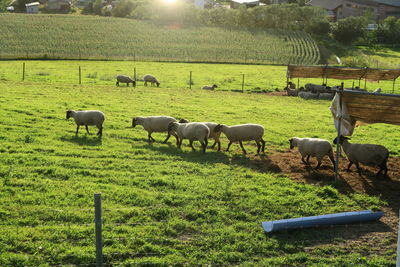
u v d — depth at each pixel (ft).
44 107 94.02
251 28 383.24
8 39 301.63
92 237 40.22
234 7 538.47
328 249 40.04
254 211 47.60
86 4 602.03
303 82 189.67
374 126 99.14
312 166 64.64
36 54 260.83
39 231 40.68
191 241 40.70
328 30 397.60
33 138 70.74
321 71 151.12
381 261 37.60
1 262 35.14
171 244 40.06
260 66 255.09
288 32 378.12
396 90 170.50
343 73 149.18
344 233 43.45
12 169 55.57
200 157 67.41
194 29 365.81
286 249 39.93
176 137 73.56
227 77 192.03
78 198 48.62
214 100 123.95
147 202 48.39
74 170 57.36
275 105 123.85
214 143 74.02
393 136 88.94
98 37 322.55
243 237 41.75
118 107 101.76
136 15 404.16
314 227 44.11
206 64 251.80
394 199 52.47
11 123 78.69
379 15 524.93
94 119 75.36
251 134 69.21
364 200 51.57
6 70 174.09
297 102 133.90
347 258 38.37
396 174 61.67
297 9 402.52
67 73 175.32
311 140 62.75
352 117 60.59
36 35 316.81
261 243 40.73
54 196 48.83
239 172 60.64
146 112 98.53
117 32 339.57
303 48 328.08
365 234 43.29
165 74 192.44
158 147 72.02
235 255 38.37
